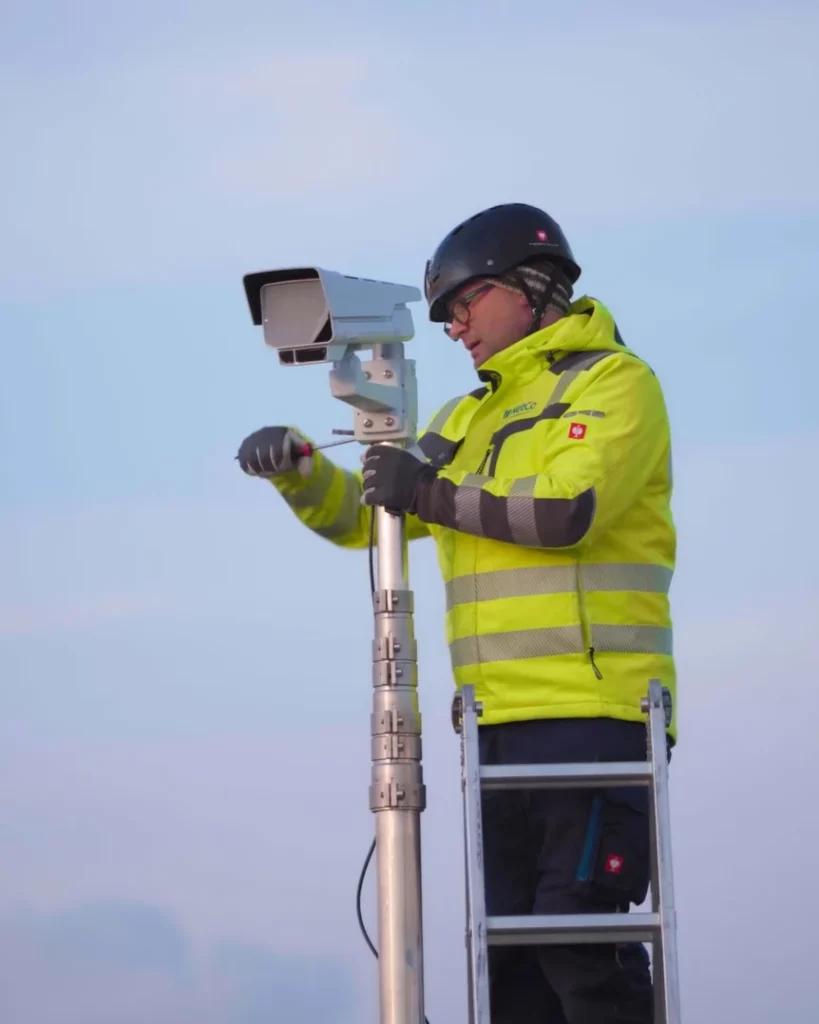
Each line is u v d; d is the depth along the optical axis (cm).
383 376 997
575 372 1016
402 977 920
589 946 965
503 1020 1032
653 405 1005
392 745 945
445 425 1110
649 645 997
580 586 984
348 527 1109
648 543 1016
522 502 945
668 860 862
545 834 978
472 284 1056
